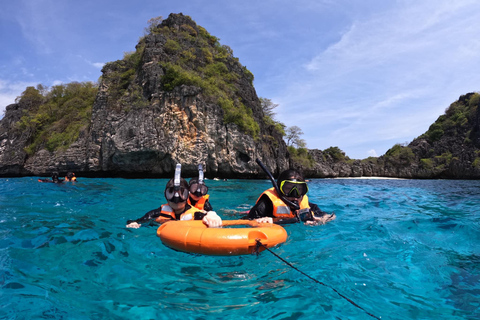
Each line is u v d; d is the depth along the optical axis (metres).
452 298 1.96
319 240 3.32
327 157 53.78
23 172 32.12
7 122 35.94
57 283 2.08
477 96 52.53
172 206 3.58
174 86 24.20
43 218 4.41
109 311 1.70
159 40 27.84
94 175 26.27
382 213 5.41
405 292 2.04
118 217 4.66
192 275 2.30
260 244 2.64
